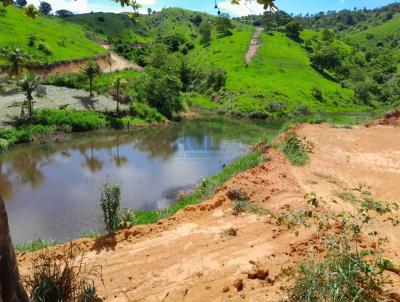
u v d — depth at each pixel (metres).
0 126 38.28
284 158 17.55
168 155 32.22
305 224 9.49
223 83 73.81
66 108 47.09
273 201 12.72
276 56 93.00
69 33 91.31
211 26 111.31
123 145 36.59
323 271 6.38
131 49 102.12
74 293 7.27
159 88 55.56
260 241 10.01
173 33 132.12
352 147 20.19
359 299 5.81
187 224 11.70
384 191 14.30
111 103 52.22
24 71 49.50
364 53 127.38
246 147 35.06
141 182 24.25
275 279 7.71
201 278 8.52
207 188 17.30
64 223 18.11
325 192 13.32
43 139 37.88
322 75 90.94
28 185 24.28
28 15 5.65
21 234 17.00
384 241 8.41
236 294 7.36
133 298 8.01
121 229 12.16
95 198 21.55
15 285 5.33
